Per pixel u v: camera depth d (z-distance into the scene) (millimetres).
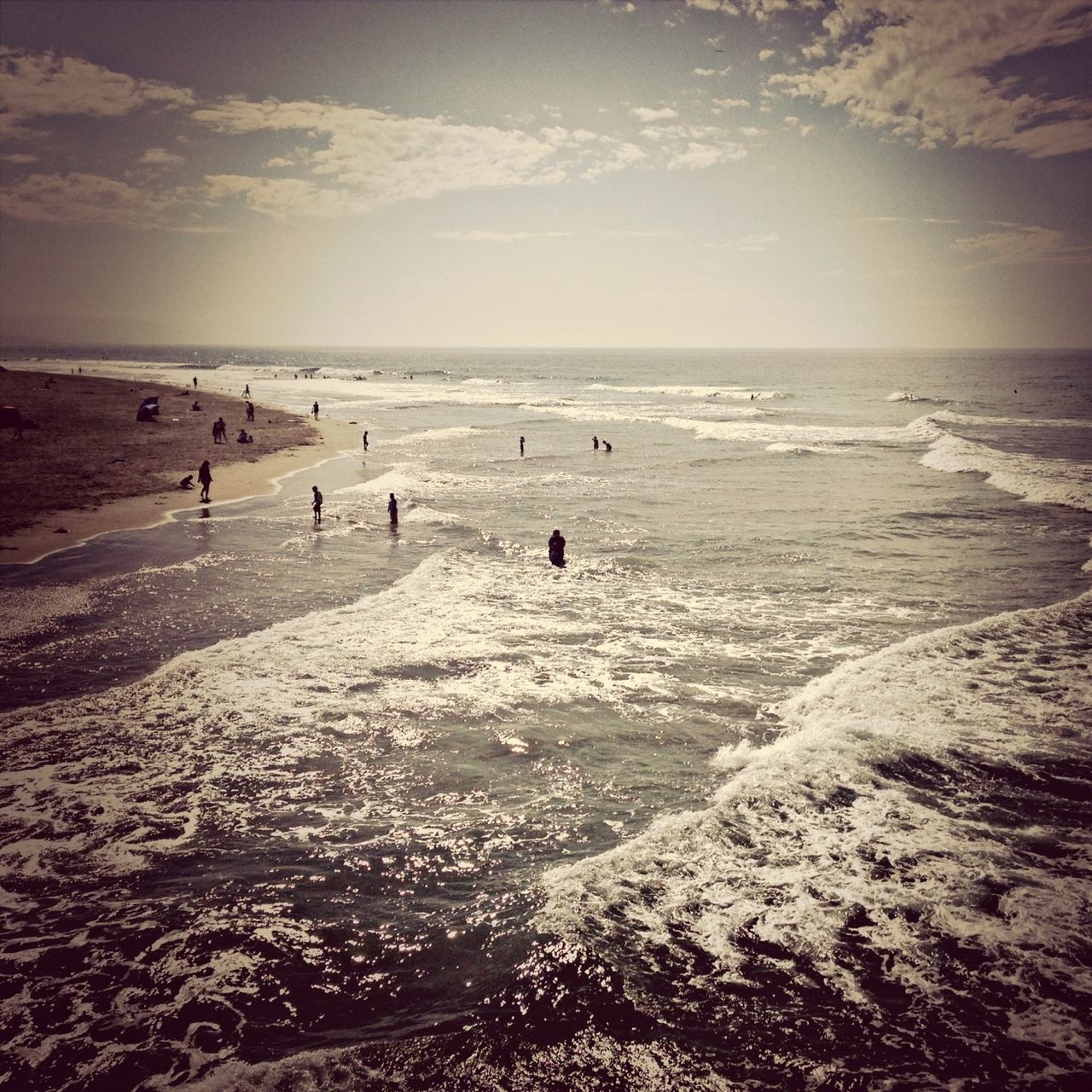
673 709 12656
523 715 12414
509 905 7711
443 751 11227
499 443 51719
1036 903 7496
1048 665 14023
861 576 21062
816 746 10844
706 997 6383
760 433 58812
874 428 62250
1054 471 38312
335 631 16094
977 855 8328
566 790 10164
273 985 6660
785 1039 5953
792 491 34375
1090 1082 5523
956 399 93062
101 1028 6188
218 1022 6254
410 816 9508
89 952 7078
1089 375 149625
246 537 24562
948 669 13859
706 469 40969
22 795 9828
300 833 9125
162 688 13117
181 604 17781
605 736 11703
